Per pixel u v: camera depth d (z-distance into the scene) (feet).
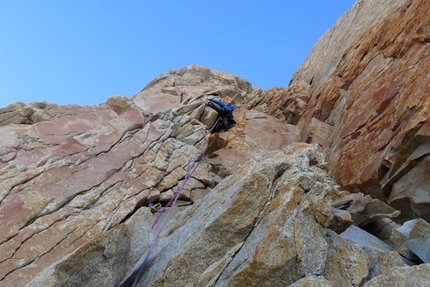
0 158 35.24
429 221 31.50
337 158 40.96
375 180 34.06
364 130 39.19
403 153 31.68
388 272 17.81
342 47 61.52
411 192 31.50
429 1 43.01
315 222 21.04
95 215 33.55
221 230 21.09
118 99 49.67
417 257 24.20
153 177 40.11
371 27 53.36
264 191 21.85
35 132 39.24
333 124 49.90
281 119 59.57
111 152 40.65
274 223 19.98
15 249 28.71
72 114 44.21
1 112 41.93
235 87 76.79
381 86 41.57
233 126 54.08
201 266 20.48
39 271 27.86
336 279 19.48
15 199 32.14
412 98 33.83
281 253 18.98
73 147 39.19
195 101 56.49
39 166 35.86
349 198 29.55
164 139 45.68
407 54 41.32
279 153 26.86
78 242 30.99
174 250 21.84
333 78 53.98
